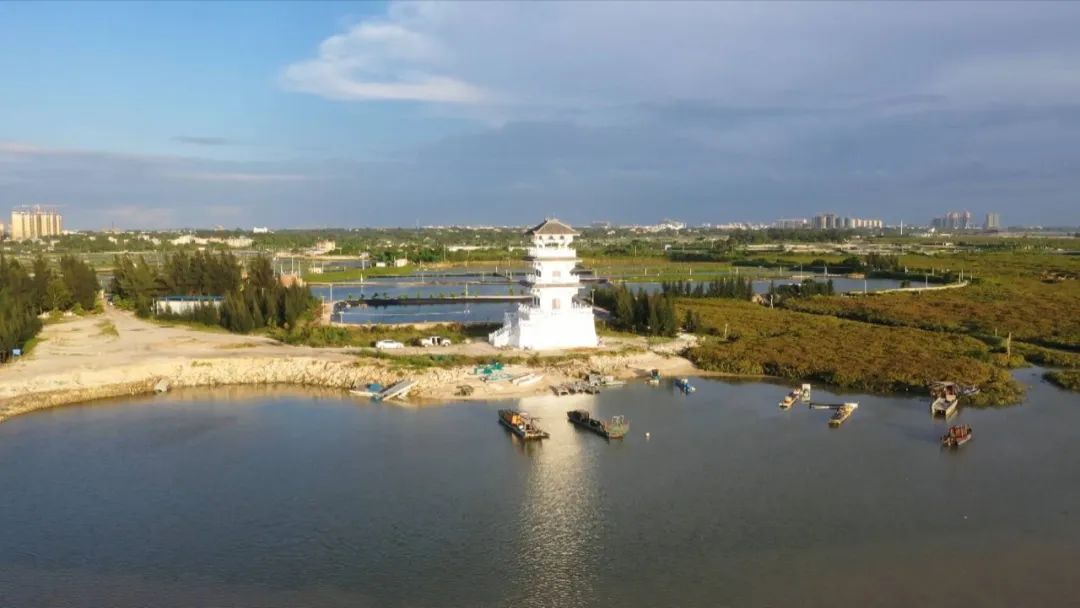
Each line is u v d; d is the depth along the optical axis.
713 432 82.69
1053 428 83.19
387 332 135.75
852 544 56.41
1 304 128.62
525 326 118.00
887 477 69.12
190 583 51.59
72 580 51.97
